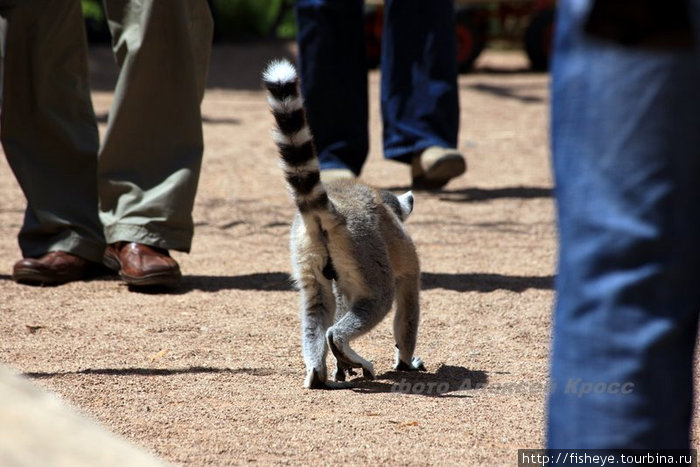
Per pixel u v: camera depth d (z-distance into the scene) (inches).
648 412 123.6
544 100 893.8
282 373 258.1
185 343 283.0
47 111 355.6
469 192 536.4
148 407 226.1
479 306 327.6
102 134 661.3
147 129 339.6
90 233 358.9
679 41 109.7
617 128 121.0
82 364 261.0
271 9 1365.7
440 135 520.7
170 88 338.0
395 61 518.0
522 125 775.1
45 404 130.5
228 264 388.8
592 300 124.5
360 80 513.7
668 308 123.6
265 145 677.3
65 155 361.4
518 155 657.6
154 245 340.2
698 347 263.6
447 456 195.6
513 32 1115.9
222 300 333.4
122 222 340.5
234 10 1343.5
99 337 287.6
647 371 123.0
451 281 361.1
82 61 363.6
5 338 284.5
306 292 250.5
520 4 1064.8
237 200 513.7
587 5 108.7
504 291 346.3
